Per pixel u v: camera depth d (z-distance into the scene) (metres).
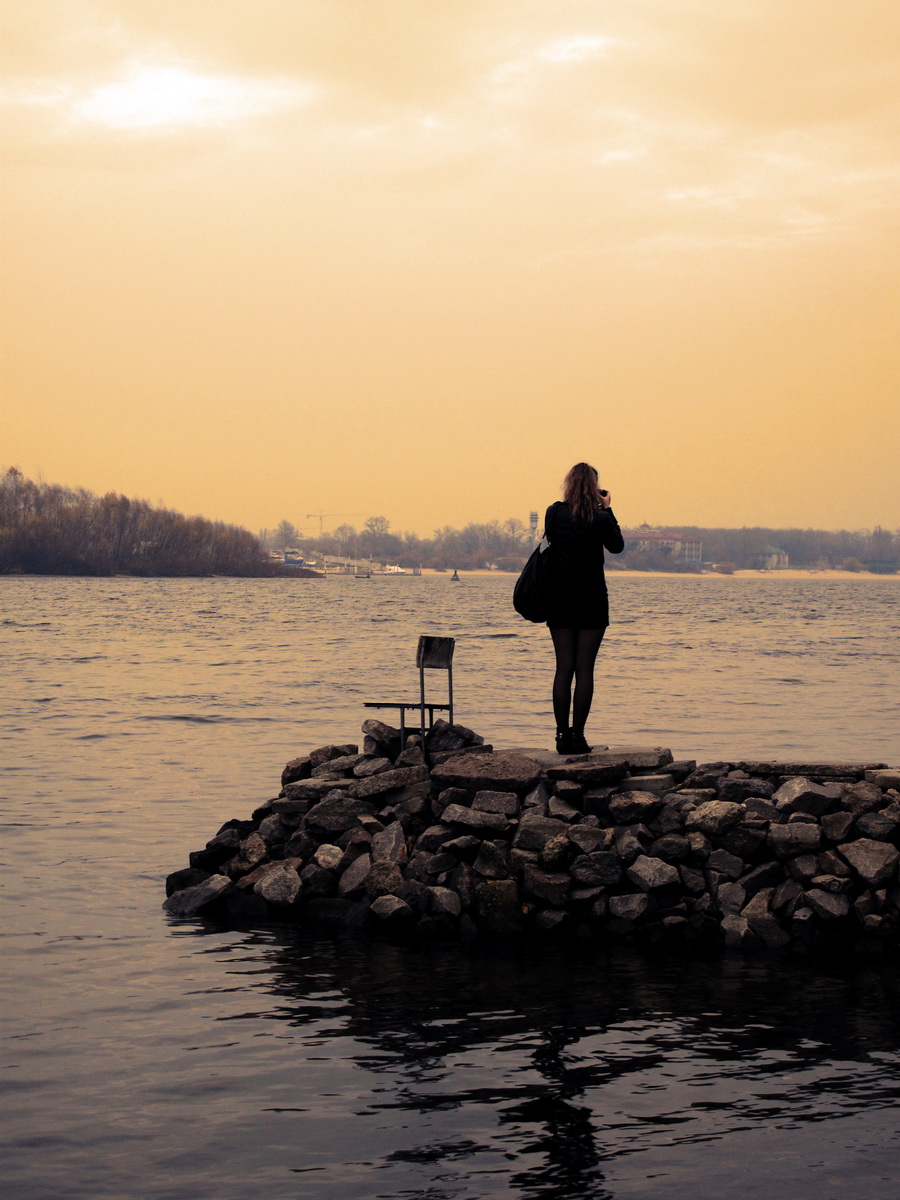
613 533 9.38
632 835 8.97
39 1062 5.83
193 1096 5.44
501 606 111.75
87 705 24.88
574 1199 4.48
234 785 14.71
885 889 8.42
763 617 87.75
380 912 8.82
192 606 99.12
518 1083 5.61
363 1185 4.59
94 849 10.98
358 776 10.16
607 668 37.00
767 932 8.41
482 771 9.55
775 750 18.06
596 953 8.20
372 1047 6.09
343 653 43.94
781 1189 4.55
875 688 30.05
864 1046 6.13
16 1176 4.66
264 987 7.20
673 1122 5.16
